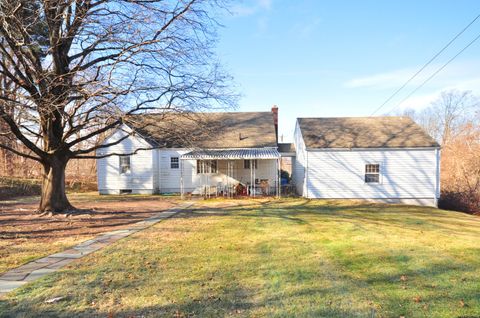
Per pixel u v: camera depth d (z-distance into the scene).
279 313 4.00
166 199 19.55
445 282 5.23
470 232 10.08
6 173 25.92
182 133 13.05
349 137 21.22
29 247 7.36
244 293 4.66
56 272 5.51
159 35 11.10
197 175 23.42
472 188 22.00
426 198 19.94
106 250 7.09
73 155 13.00
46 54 11.05
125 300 4.36
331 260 6.47
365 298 4.52
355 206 17.03
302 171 21.67
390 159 20.09
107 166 23.09
